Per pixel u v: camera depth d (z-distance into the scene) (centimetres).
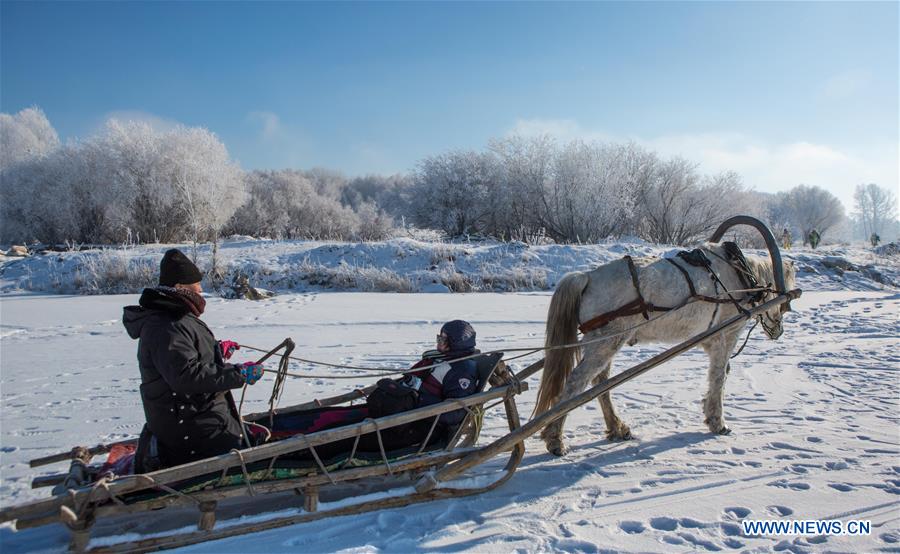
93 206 2959
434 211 3575
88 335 1169
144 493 399
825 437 602
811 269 2245
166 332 401
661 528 428
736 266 650
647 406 727
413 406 482
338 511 441
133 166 2870
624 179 2905
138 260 2020
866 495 470
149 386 411
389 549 397
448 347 527
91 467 440
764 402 729
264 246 2361
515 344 1095
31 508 361
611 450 584
